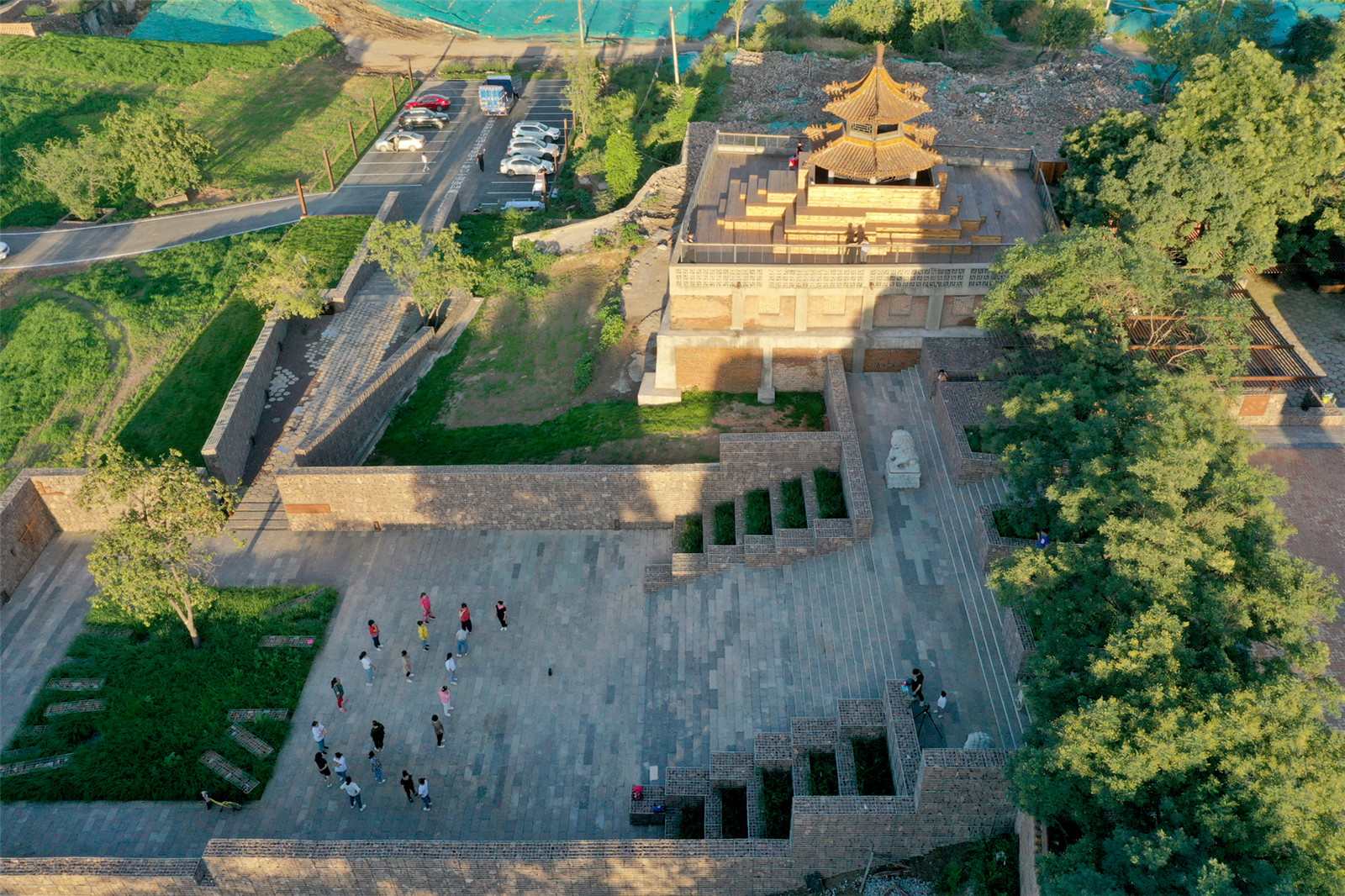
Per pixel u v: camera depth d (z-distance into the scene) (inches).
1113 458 1083.9
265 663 1434.5
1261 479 1034.1
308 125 3016.7
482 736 1320.1
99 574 1348.4
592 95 2842.0
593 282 2129.7
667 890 1125.7
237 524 1684.3
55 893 1141.1
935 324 1665.8
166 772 1294.3
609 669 1393.9
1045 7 3299.7
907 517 1435.8
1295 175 1649.9
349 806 1247.5
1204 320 1322.6
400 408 1881.2
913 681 1156.5
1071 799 864.9
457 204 2480.3
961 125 2598.4
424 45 3627.0
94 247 2437.3
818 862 1092.5
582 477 1581.0
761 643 1352.1
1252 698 832.3
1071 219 1806.1
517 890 1130.7
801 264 1626.5
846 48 3225.9
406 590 1550.2
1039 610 1012.5
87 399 1968.5
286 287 2001.7
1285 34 3024.1
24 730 1363.2
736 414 1706.4
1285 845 787.4
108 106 3034.0
